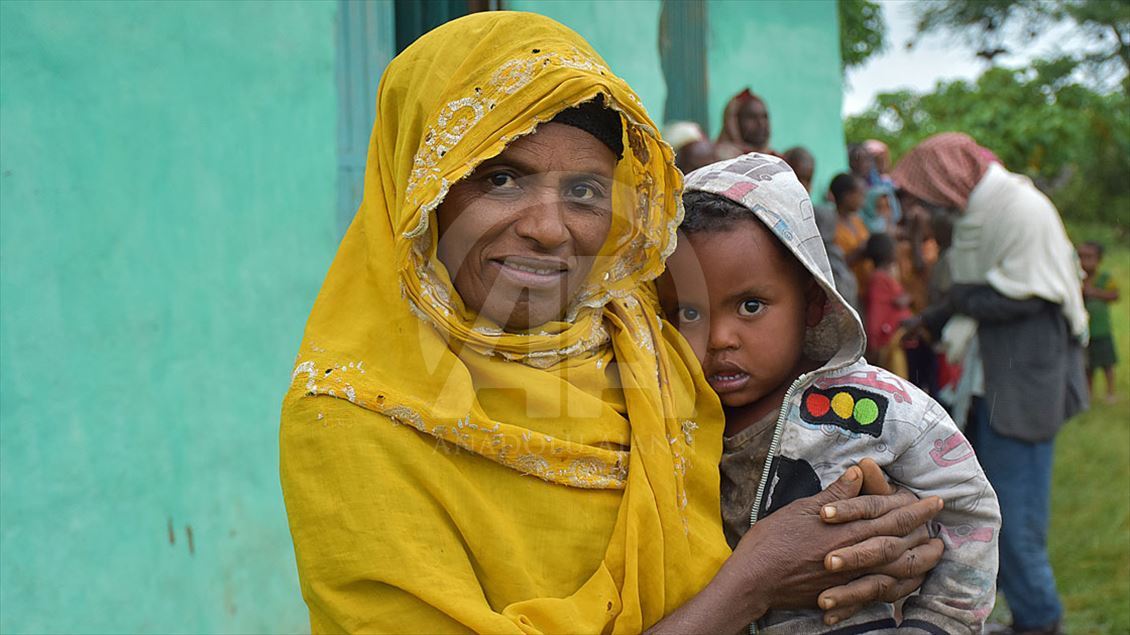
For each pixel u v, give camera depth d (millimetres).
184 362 3119
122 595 2971
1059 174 12656
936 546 1673
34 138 2760
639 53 4930
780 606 1605
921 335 4547
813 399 1707
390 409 1488
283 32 3346
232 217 3234
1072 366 3945
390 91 1611
